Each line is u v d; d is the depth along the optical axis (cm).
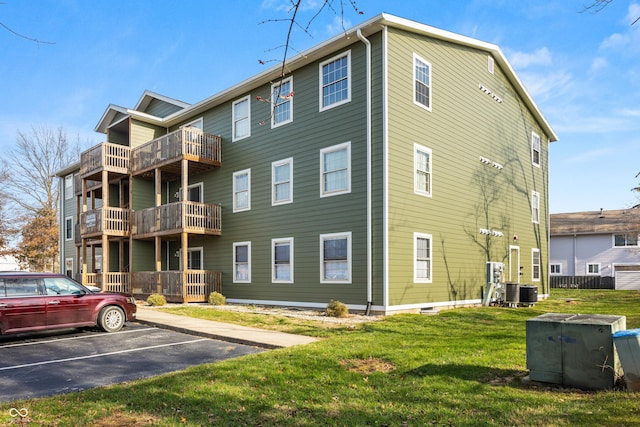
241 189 1845
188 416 517
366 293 1393
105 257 2012
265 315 1354
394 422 482
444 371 668
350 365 726
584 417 467
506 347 828
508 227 2023
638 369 536
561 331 587
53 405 564
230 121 1925
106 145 2052
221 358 833
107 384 678
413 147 1491
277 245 1684
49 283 1064
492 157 1939
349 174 1471
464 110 1772
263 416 512
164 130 2291
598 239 3456
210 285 1842
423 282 1491
